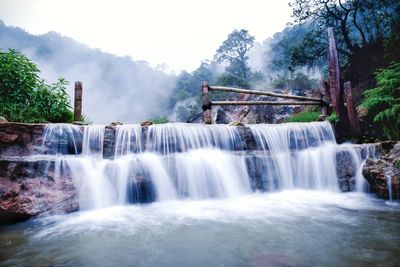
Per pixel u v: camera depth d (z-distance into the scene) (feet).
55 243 10.80
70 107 23.88
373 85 36.55
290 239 10.69
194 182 19.33
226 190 19.90
